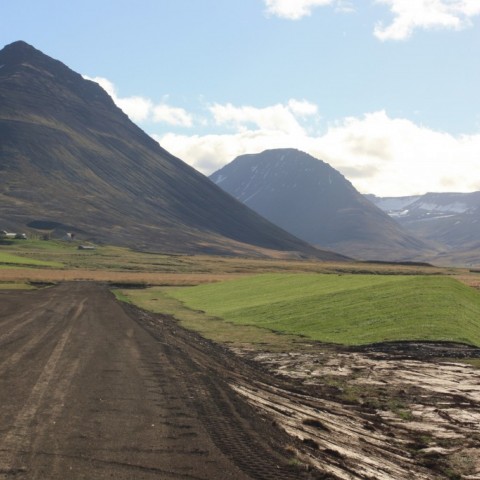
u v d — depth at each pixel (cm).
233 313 5962
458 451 1773
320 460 1338
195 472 1132
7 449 1227
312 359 3378
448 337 3809
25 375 2066
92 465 1154
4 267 13988
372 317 4581
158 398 1802
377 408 2317
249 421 1577
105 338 3347
